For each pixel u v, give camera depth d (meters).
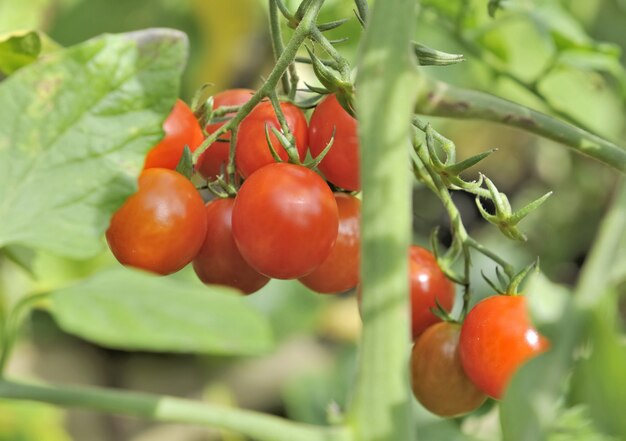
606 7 0.84
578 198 1.06
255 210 0.42
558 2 0.65
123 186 0.39
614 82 0.80
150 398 0.40
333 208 0.42
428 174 0.45
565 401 0.44
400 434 0.39
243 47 0.93
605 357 0.36
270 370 1.03
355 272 0.46
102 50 0.40
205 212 0.43
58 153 0.40
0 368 0.41
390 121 0.39
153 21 0.90
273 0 0.44
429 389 0.45
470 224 1.00
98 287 0.40
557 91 0.81
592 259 0.37
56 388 0.41
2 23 0.77
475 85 0.76
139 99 0.40
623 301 0.84
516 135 1.05
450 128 1.02
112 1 0.89
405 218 0.39
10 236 0.39
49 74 0.39
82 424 1.00
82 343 1.05
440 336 0.45
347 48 0.62
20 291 0.78
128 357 1.05
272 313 0.87
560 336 0.37
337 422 0.42
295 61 0.45
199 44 0.91
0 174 0.39
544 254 1.05
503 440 0.37
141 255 0.42
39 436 0.80
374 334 0.39
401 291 0.39
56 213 0.39
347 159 0.43
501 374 0.42
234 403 1.01
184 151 0.43
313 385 0.86
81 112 0.40
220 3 0.90
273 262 0.42
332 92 0.42
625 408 0.36
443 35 0.69
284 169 0.42
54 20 0.87
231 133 0.44
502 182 1.07
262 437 0.40
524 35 0.78
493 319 0.43
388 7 0.39
